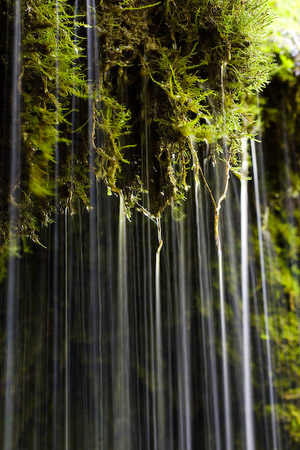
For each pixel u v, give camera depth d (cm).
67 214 163
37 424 203
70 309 197
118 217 168
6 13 118
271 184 247
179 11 124
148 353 214
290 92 221
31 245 183
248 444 238
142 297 198
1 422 199
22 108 121
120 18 125
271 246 252
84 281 191
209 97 130
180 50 126
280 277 252
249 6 126
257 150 235
